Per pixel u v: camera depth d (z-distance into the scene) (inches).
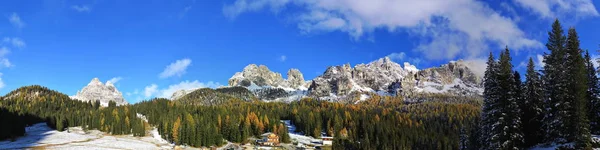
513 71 2659.9
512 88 2556.6
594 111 2551.7
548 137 2544.3
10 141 6087.6
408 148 6245.1
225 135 7426.2
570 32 2418.8
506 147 2514.8
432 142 6545.3
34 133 7347.4
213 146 6594.5
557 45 2561.5
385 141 6412.4
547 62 2642.7
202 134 6619.1
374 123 7741.1
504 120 2513.5
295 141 7475.4
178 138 6643.7
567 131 2377.0
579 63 2359.7
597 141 2297.0
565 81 2383.1
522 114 2684.5
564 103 2369.6
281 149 6732.3
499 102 2564.0
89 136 7027.6
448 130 7711.6
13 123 6914.4
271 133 7504.9
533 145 2662.4
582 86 2331.4
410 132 7204.7
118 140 6633.9
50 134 7086.6
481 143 2837.1
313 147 7086.6
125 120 7805.1
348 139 7199.8
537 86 2778.1
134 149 5762.8
